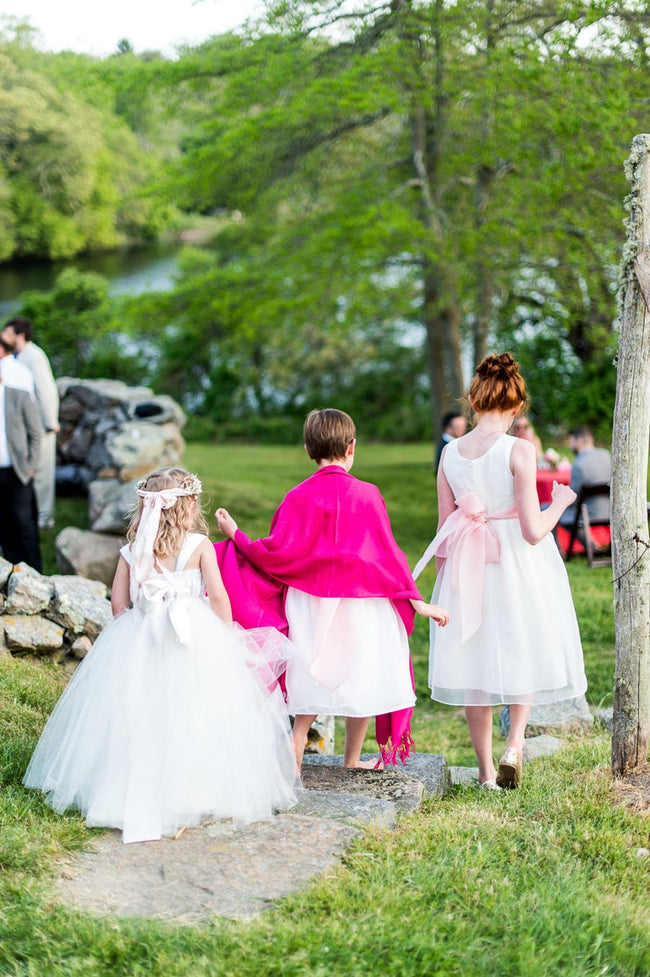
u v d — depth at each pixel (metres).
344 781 3.60
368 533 3.51
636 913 2.65
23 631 4.86
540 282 12.34
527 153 9.05
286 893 2.63
